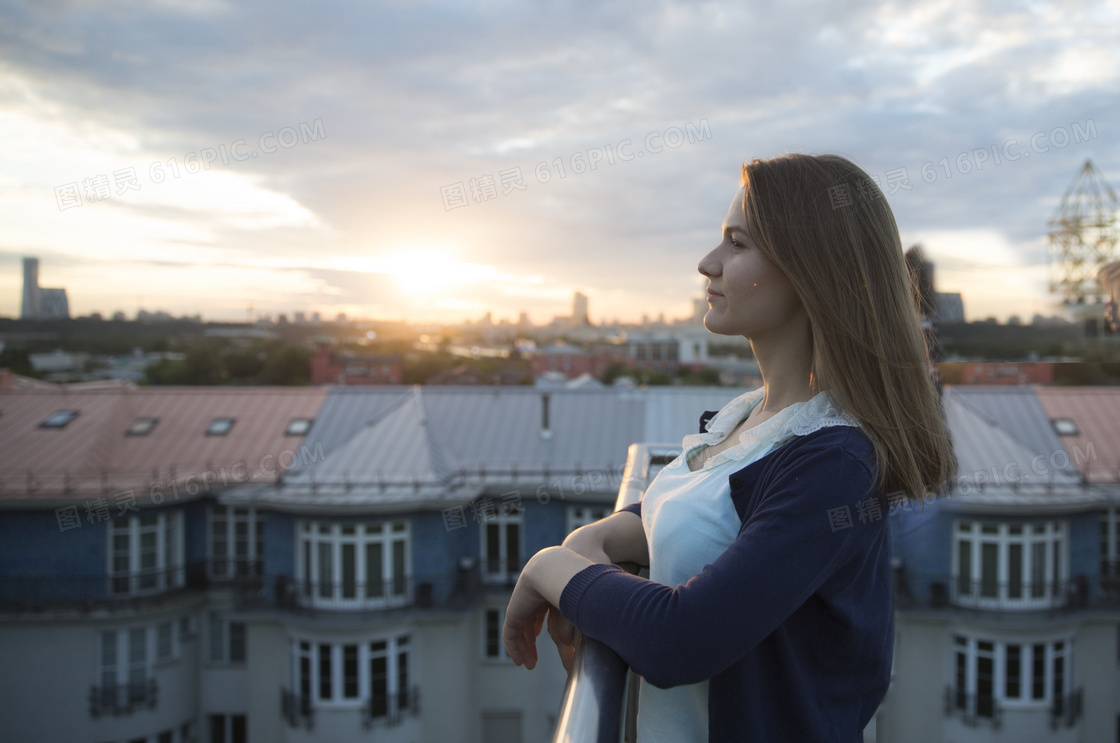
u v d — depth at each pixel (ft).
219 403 75.61
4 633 60.85
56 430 70.64
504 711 62.49
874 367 3.12
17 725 60.23
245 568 66.28
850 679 3.09
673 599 2.69
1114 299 12.51
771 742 3.00
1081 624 57.82
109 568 61.98
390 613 59.26
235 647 65.82
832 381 3.16
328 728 58.08
